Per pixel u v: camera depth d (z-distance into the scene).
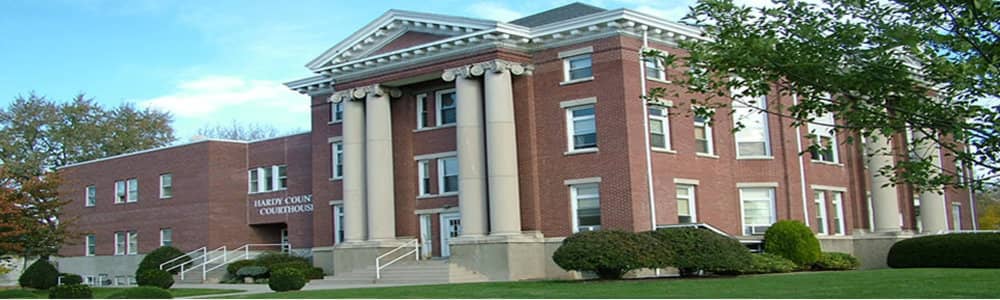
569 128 38.28
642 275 35.97
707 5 15.39
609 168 36.84
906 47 14.48
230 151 54.31
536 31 38.59
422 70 40.62
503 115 38.06
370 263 41.28
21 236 42.66
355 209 42.53
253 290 36.28
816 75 14.26
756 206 40.53
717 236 32.66
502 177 37.75
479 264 37.69
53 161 81.81
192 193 54.28
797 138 41.69
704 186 39.16
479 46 38.62
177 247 54.72
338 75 43.44
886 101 14.65
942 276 28.50
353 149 42.84
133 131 85.25
